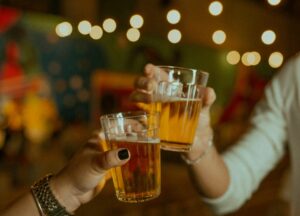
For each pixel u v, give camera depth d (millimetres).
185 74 816
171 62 4305
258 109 1317
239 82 5344
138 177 723
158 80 856
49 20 3115
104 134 750
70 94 3320
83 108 3424
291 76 1218
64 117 3283
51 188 730
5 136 2859
